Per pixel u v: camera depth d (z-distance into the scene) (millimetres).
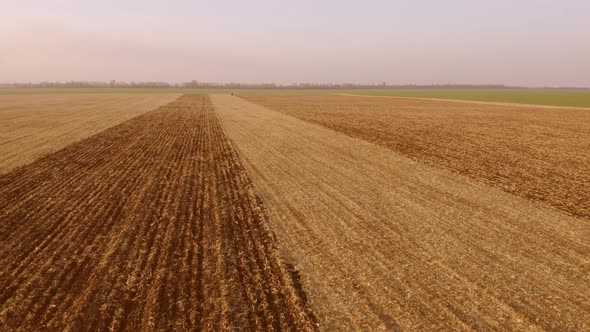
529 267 6445
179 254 6891
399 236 7789
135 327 4844
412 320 4961
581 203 10055
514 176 13070
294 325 4895
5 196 10469
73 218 8742
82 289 5711
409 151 17969
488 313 5117
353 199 10406
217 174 13258
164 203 9883
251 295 5582
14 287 5777
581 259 6754
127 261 6598
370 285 5852
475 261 6664
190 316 5059
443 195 10789
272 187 11609
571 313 5125
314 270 6340
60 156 16359
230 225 8406
